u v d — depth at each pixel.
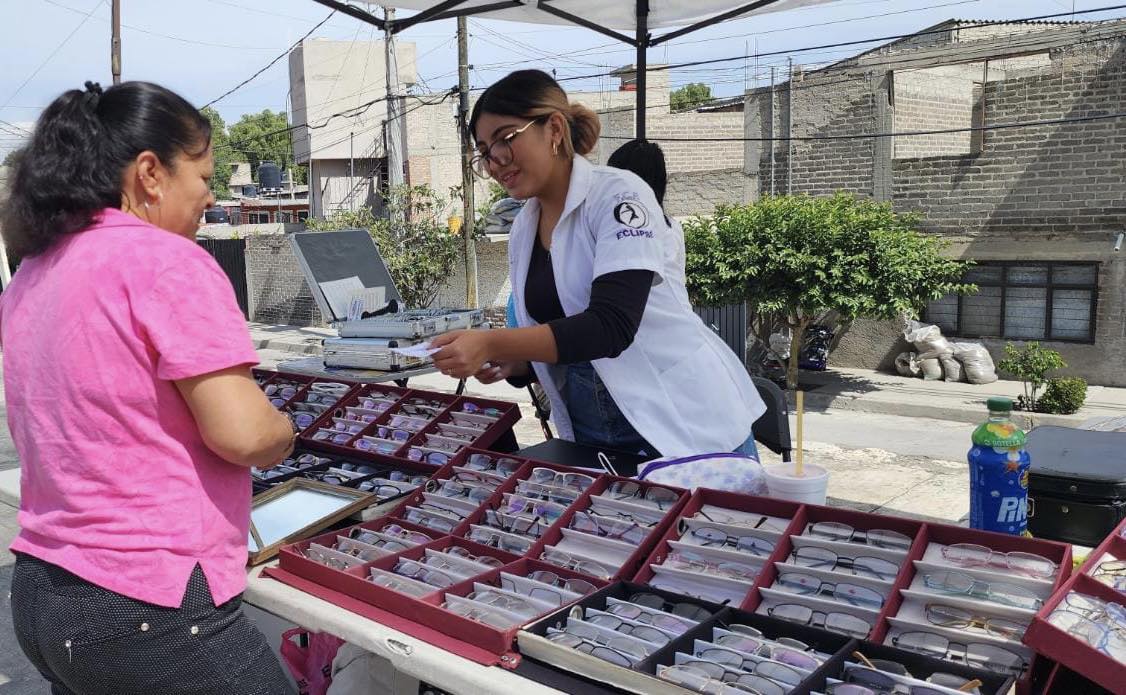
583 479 2.12
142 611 1.45
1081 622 1.32
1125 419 3.14
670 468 2.14
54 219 1.49
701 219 10.70
